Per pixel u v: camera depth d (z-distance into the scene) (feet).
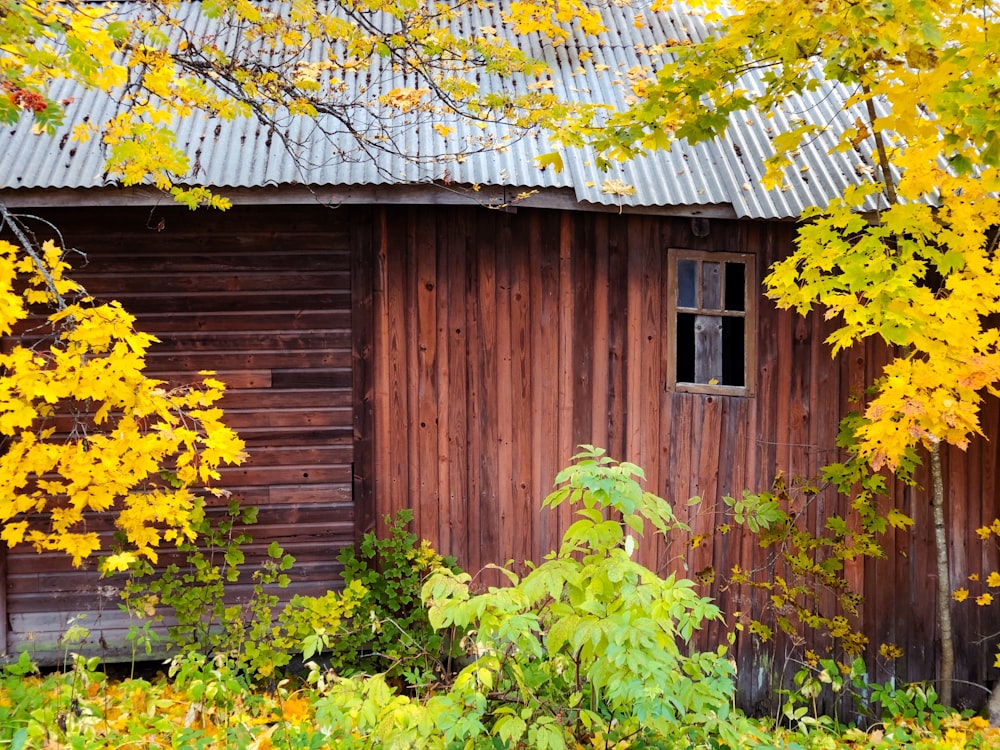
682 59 14.69
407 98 18.44
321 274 18.69
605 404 18.97
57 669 17.94
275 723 15.19
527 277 18.81
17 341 18.02
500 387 18.85
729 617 19.29
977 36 13.28
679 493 19.16
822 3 12.79
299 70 18.89
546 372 18.88
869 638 19.67
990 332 13.88
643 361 18.99
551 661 11.48
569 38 21.81
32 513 18.25
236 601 18.72
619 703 10.05
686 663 11.16
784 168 18.29
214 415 12.43
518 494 18.94
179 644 17.72
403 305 18.70
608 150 17.99
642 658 9.04
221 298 18.54
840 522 18.86
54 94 18.70
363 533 18.88
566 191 17.22
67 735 12.55
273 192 16.56
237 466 18.72
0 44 9.96
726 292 19.42
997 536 19.85
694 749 11.59
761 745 12.26
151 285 18.38
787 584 19.42
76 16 10.85
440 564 18.24
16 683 15.23
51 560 18.34
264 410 18.74
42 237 17.99
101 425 17.94
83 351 11.68
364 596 17.61
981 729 17.75
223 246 18.49
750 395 19.15
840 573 19.56
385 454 18.84
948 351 13.76
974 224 14.49
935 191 17.56
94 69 10.68
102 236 18.21
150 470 12.15
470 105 14.83
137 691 15.49
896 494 19.61
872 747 16.40
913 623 19.76
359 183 16.47
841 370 19.29
